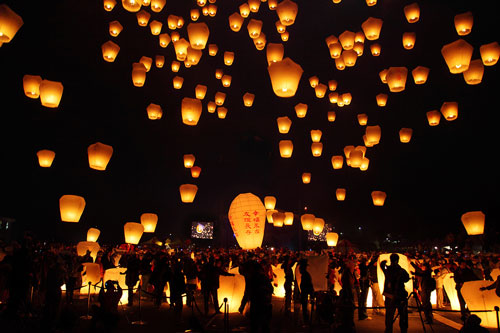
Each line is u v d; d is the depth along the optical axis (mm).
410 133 15578
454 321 10555
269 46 11227
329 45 15133
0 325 9234
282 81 8562
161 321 10477
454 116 12812
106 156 11062
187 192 15531
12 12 8312
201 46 11680
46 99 10141
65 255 14867
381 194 16859
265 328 7840
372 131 14773
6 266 10141
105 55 12891
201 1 14625
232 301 11570
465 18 10547
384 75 14273
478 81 10594
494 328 9594
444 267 13047
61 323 8609
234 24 14227
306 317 9992
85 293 15250
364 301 11414
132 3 12211
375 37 12797
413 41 13297
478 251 33156
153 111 15047
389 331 8312
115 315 7652
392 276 8445
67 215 12031
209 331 9211
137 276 13188
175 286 10352
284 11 11406
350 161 15602
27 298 10062
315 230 19406
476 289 9805
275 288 16141
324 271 12445
